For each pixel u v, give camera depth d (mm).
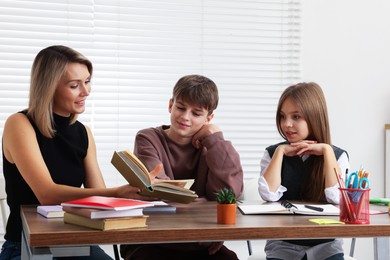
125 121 3506
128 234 1522
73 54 2197
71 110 2221
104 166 3465
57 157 2248
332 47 3766
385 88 3818
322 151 2367
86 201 1615
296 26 3738
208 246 2207
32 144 2111
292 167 2488
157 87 3564
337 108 3764
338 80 3768
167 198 2008
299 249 2305
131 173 1863
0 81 3322
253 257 2594
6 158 2203
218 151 2373
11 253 2156
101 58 3486
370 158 3793
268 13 3707
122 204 1585
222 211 1667
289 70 3730
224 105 3654
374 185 3801
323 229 1652
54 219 1730
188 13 3621
